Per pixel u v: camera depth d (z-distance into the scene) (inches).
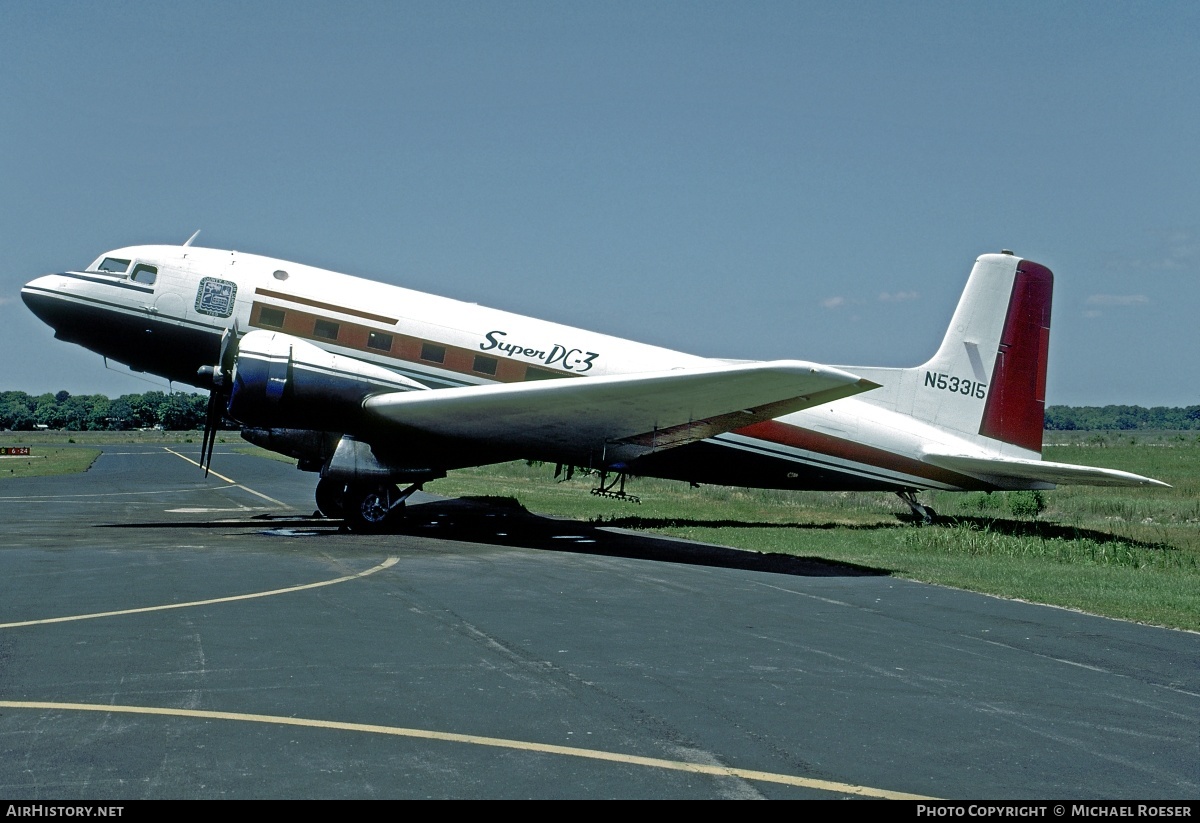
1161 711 285.0
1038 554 735.1
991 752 242.8
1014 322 907.4
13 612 379.9
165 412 7495.1
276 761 220.7
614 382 612.4
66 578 467.5
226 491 1246.9
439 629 368.5
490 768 220.7
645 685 297.0
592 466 811.4
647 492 1434.5
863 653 354.0
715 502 1256.8
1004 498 1259.8
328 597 430.0
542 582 501.4
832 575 583.2
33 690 270.8
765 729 256.5
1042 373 912.3
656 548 703.1
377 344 756.0
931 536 790.5
